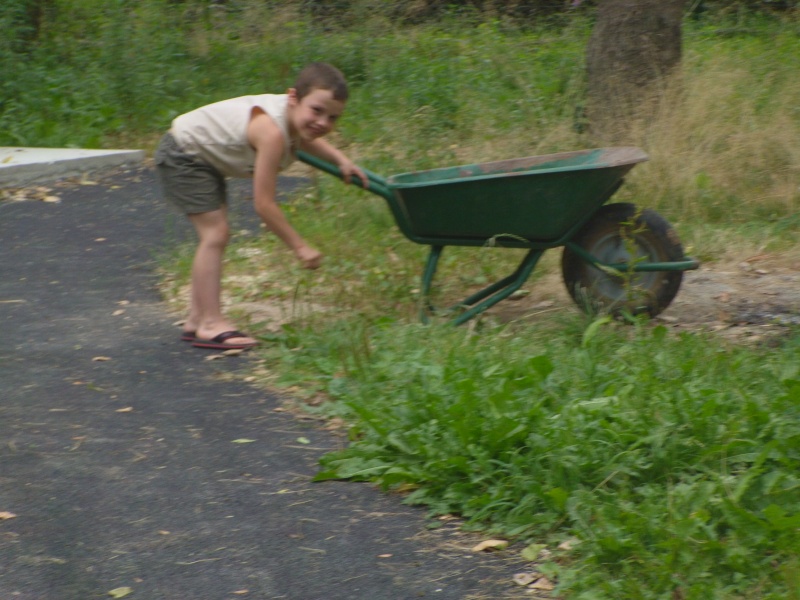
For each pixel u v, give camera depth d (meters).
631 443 3.64
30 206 8.62
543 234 5.16
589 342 4.73
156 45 13.05
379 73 12.70
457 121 9.99
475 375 4.24
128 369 4.87
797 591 2.82
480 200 5.05
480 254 6.47
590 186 5.02
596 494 3.41
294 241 4.92
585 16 13.17
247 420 4.27
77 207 8.63
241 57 13.36
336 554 3.20
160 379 4.74
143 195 9.13
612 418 3.78
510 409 3.85
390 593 2.98
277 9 13.77
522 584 3.02
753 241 7.22
